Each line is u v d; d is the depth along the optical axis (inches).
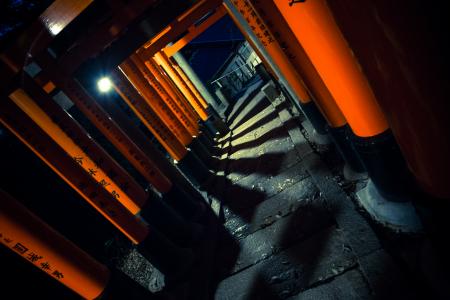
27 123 139.9
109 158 181.8
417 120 65.2
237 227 207.2
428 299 97.8
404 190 121.6
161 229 205.6
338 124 155.9
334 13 61.7
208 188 303.3
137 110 270.7
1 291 196.9
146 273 240.5
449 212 78.7
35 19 119.7
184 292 183.5
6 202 113.0
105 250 294.7
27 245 117.3
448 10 46.3
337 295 120.5
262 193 225.3
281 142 275.6
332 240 143.9
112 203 168.6
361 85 103.2
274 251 165.3
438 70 53.5
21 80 136.9
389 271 112.3
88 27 176.7
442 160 68.5
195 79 586.9
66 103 286.0
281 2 94.6
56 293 200.2
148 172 224.7
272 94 384.5
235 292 159.2
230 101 642.8
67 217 288.5
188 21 300.0
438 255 95.7
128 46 196.2
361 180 163.5
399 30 51.8
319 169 197.2
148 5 163.9
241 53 711.1
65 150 166.4
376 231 132.5
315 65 107.1
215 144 470.0
